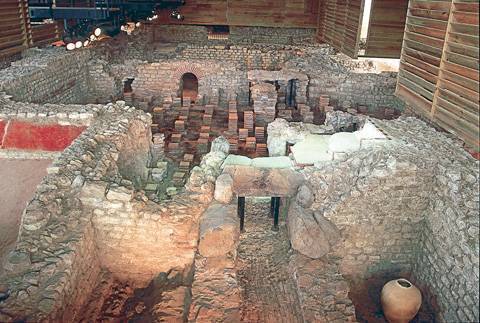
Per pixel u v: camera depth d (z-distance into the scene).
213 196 7.20
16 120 8.98
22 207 6.96
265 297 6.36
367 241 7.00
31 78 12.02
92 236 6.32
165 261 6.66
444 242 6.24
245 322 5.89
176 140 12.73
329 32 15.84
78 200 6.28
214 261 6.37
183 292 6.31
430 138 7.70
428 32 6.83
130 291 6.62
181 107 15.46
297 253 6.84
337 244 6.95
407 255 7.16
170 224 6.44
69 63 14.54
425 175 6.58
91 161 7.21
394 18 11.77
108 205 6.27
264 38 22.31
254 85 14.87
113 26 16.23
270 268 6.93
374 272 7.24
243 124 14.32
